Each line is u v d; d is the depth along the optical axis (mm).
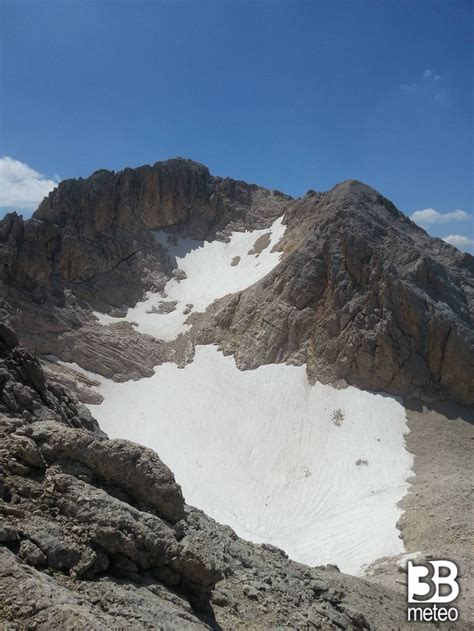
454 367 70812
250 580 16688
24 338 77500
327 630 15297
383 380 70812
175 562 12922
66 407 18406
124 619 10516
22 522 11914
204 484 57750
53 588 10391
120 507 12984
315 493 56281
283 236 105125
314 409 68750
